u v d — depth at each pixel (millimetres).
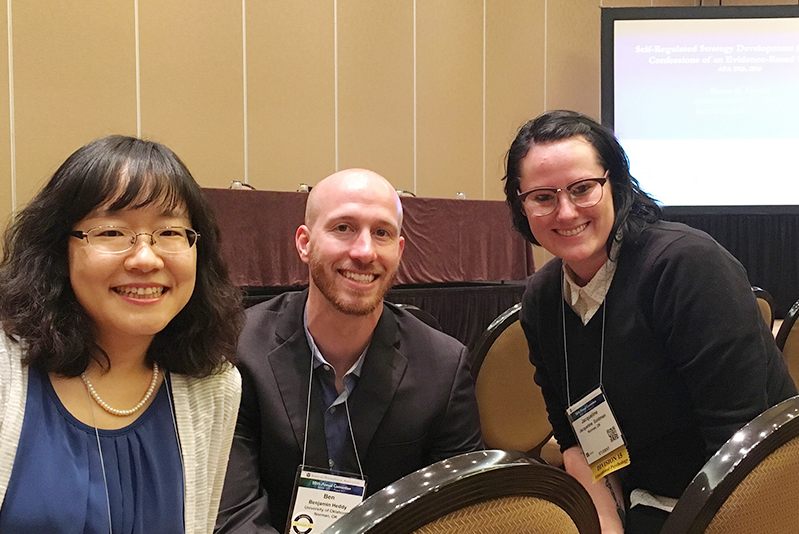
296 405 1416
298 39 4828
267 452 1423
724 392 1399
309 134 4891
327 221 1400
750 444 813
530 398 1979
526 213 1618
